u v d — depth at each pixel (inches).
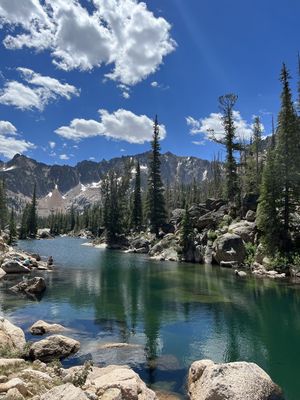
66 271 1615.4
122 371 460.4
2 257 1694.1
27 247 3284.9
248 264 1800.0
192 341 687.7
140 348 644.7
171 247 2374.5
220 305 979.3
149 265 1910.7
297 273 1470.2
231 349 648.4
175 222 3048.7
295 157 1809.8
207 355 616.7
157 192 3174.2
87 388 393.7
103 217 4365.2
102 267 1788.9
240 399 389.7
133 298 1056.2
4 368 434.6
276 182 1760.6
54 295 1085.8
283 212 1763.0
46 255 2436.0
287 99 1911.9
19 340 604.4
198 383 453.4
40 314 864.9
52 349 589.9
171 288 1220.5
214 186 4670.3
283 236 1728.6
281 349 650.2
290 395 473.4
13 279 1347.2
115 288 1210.0
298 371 556.4
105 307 944.3
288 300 1040.2
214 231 2242.9
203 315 876.0
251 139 3659.0
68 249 3088.1
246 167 2938.0
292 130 1847.9
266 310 927.0
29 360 564.1
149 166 3294.8
